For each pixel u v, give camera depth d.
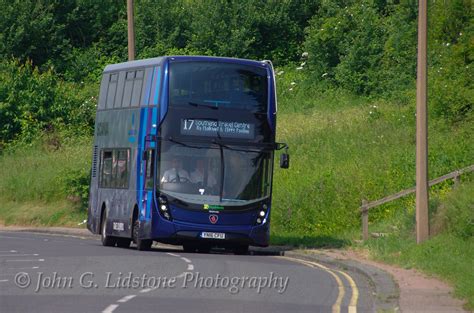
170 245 69.56
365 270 45.25
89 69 127.69
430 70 90.75
